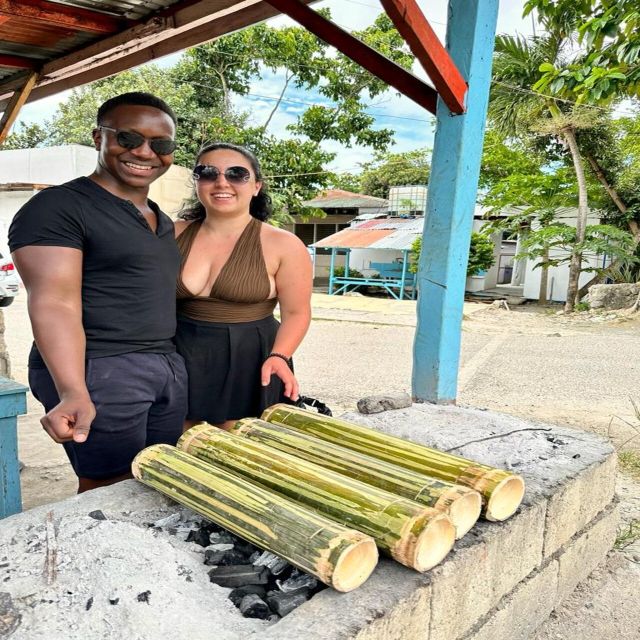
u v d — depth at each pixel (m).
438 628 1.46
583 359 7.78
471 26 2.68
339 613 1.24
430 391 3.03
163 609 1.22
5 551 1.42
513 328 10.69
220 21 3.42
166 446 1.85
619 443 4.23
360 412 2.78
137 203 1.97
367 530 1.45
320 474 1.65
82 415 1.61
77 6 3.31
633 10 4.43
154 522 1.65
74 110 18.52
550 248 13.59
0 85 4.68
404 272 15.12
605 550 2.41
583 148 12.23
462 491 1.57
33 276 1.70
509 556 1.73
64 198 1.77
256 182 2.40
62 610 1.21
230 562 1.49
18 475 2.38
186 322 2.36
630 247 12.29
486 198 14.34
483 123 2.83
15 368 6.41
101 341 1.89
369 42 14.97
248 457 1.80
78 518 1.59
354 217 20.86
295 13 2.77
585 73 5.02
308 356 7.83
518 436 2.48
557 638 1.96
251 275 2.31
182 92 16.38
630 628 2.02
